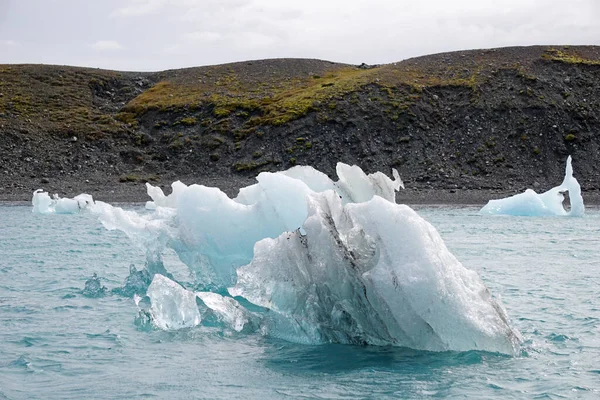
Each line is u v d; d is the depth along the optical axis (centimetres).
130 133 7288
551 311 1353
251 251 1412
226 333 1192
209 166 6681
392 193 1562
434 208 4522
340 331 1119
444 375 966
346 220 1120
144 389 925
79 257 2144
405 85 7475
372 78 7706
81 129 7188
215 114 7500
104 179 6269
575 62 7675
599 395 896
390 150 6562
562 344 1115
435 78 7712
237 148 6856
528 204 4000
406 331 1071
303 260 1123
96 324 1249
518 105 7000
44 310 1359
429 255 1049
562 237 2786
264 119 7175
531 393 904
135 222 1510
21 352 1081
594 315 1315
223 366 1016
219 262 1470
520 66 7694
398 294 1051
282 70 8994
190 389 925
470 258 2144
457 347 1065
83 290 1562
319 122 6925
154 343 1134
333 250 1098
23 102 7875
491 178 6128
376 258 1077
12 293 1531
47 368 1009
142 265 1978
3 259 2086
